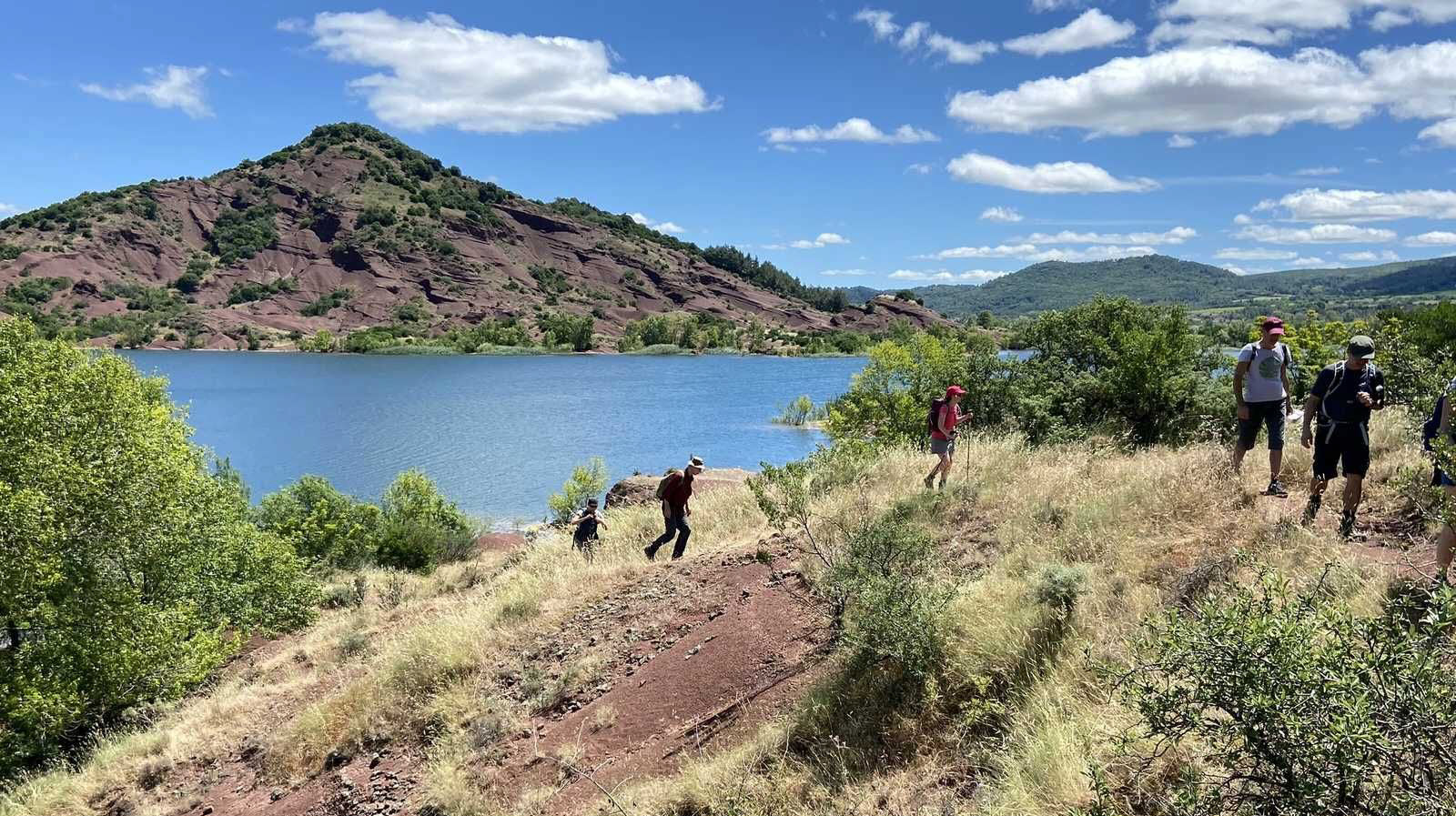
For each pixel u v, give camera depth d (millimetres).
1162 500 6566
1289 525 5578
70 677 12617
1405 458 6527
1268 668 2578
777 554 8922
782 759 5457
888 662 5785
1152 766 3699
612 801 5672
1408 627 3244
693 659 7520
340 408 81188
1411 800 2332
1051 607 5406
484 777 7137
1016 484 8445
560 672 8438
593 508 13547
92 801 9539
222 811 8445
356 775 8000
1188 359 13961
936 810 4402
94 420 14086
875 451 12586
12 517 11945
